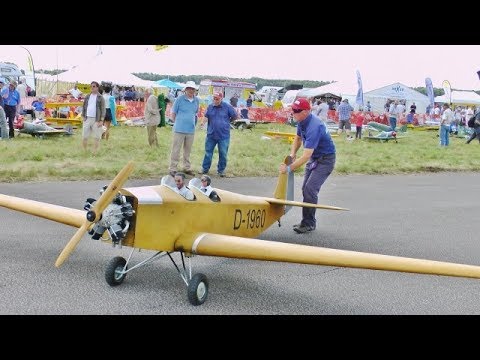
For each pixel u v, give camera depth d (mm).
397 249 7289
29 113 23984
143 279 5641
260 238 7539
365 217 9242
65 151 14375
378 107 41688
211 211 5723
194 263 6309
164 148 16344
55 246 6680
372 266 4641
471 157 18312
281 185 7539
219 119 12273
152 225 5004
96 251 6539
